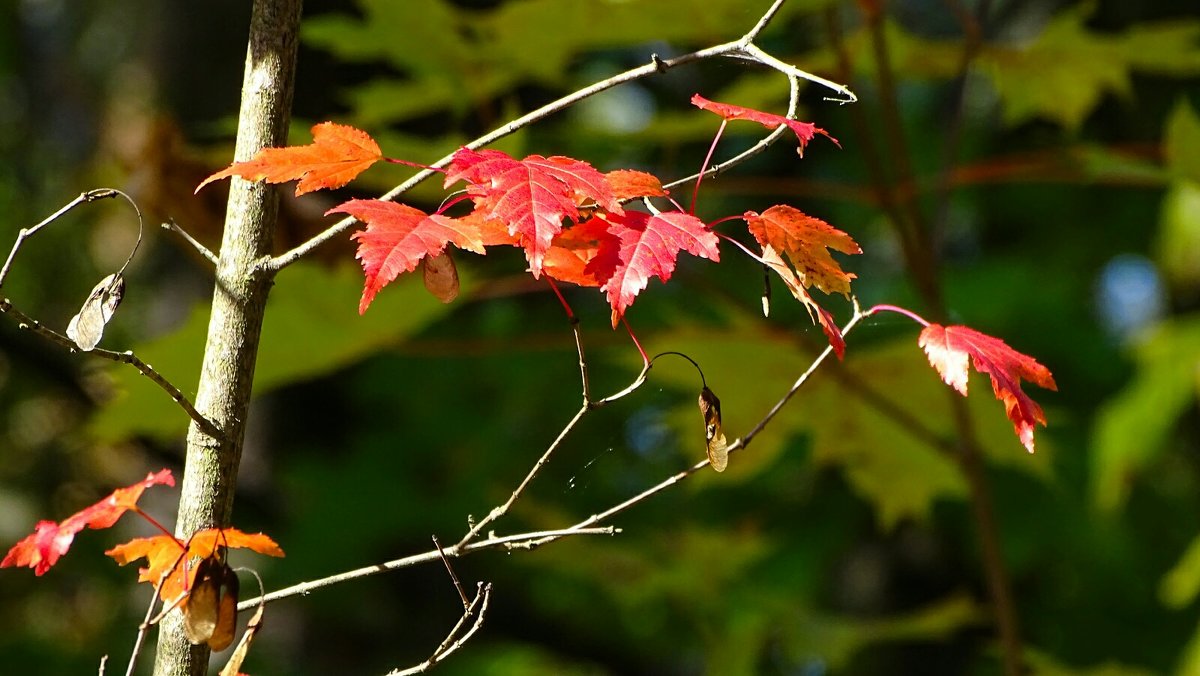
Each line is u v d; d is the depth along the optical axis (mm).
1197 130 3615
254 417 7109
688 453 4910
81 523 1885
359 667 6617
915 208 4086
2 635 6457
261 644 6410
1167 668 6871
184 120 6605
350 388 7129
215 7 6629
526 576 7156
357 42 3963
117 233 8508
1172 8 7074
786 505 7305
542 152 4723
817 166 7715
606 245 1730
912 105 8133
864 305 6730
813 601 6918
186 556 1865
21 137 9430
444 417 6891
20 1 10336
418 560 1899
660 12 3549
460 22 3725
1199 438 7715
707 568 5754
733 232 7105
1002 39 7207
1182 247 6008
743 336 4043
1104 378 6992
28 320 1697
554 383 7035
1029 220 7910
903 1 8602
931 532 7340
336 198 3879
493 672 6395
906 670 7551
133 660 1721
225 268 2000
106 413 3764
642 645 7656
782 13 3664
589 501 7195
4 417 7766
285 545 6492
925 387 4336
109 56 10539
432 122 5738
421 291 3473
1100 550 6941
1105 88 7098
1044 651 7062
